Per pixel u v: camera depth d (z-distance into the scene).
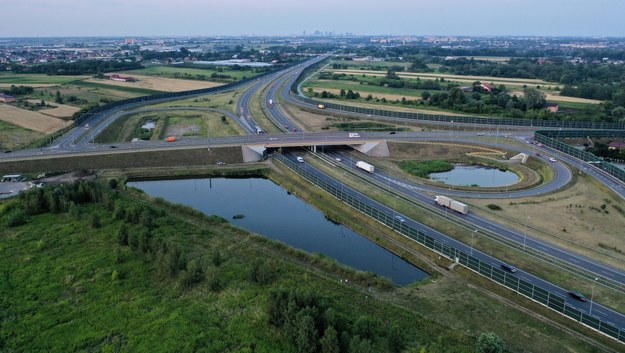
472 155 194.00
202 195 157.50
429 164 185.50
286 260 107.31
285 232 128.38
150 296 90.94
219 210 144.12
